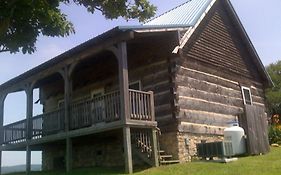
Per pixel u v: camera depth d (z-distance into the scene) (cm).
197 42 1684
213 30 1823
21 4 947
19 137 1755
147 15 1236
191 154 1473
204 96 1639
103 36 1267
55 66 1562
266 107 2164
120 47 1249
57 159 2053
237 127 1543
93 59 1681
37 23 1023
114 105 1284
